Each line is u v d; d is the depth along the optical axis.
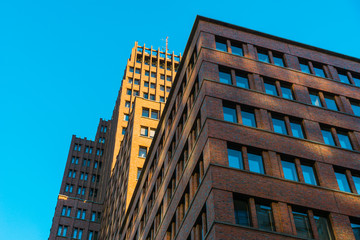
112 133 120.25
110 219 88.75
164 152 52.91
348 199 35.97
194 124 42.22
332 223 33.88
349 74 50.41
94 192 128.62
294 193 34.66
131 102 112.12
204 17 48.69
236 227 30.75
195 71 45.47
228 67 44.12
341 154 39.91
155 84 115.00
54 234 103.00
